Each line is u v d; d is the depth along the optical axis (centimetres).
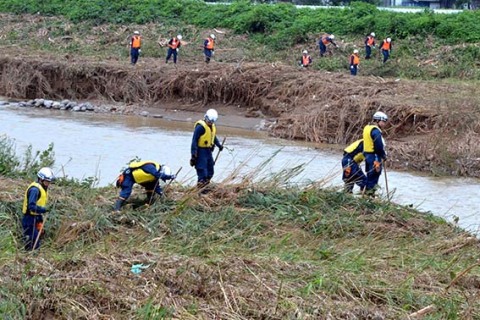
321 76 3459
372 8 4741
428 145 2578
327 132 2962
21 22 5216
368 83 3331
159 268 1077
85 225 1415
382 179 2336
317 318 977
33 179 1727
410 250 1376
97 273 1052
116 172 2216
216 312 968
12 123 3144
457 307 1067
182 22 5088
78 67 3794
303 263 1176
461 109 2761
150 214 1490
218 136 3047
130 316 943
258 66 3641
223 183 1669
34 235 1378
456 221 1670
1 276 1032
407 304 1064
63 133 2933
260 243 1357
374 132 1775
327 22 4681
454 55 4119
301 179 1966
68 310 953
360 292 1081
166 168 1546
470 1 6675
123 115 3519
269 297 1021
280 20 4872
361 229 1517
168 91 3631
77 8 5241
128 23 5084
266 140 2967
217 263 1130
